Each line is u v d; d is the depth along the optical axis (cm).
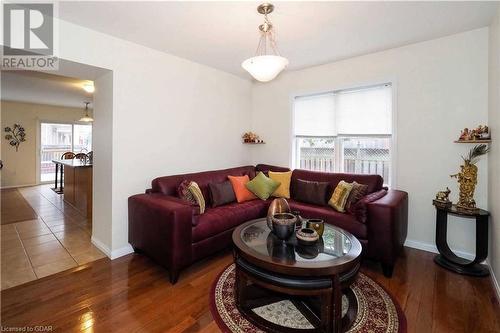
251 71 214
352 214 265
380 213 231
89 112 813
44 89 512
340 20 232
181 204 231
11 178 680
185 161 341
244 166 412
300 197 332
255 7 208
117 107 265
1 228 352
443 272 238
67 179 505
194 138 352
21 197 552
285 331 161
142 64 286
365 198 256
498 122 208
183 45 288
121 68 268
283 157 418
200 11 214
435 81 278
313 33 259
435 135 281
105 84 274
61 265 248
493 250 224
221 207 301
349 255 171
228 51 307
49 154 755
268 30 244
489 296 198
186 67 336
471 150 255
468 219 266
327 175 337
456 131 268
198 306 187
